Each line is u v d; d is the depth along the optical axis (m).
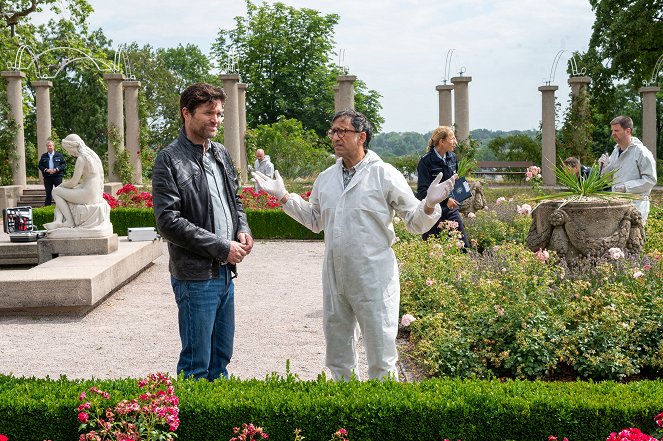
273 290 10.10
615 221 8.28
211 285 4.37
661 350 5.82
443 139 9.20
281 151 31.36
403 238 11.56
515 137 35.44
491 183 31.20
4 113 25.86
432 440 3.78
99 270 9.10
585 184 8.56
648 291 6.61
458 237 9.04
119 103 28.23
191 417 3.76
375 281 4.34
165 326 7.93
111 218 16.55
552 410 3.79
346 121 4.39
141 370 6.23
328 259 4.45
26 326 8.00
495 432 3.79
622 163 9.12
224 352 4.61
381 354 4.36
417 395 3.91
